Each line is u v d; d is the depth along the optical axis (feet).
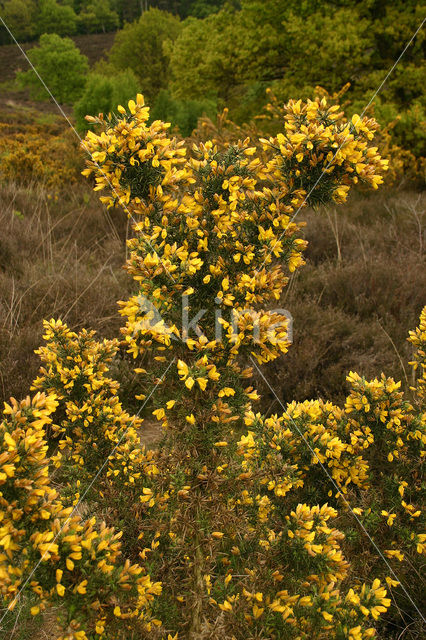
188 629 4.77
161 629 4.68
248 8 37.27
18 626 5.82
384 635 5.94
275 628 4.59
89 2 265.34
